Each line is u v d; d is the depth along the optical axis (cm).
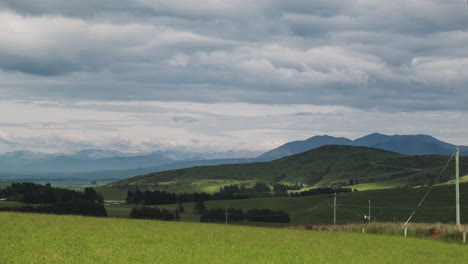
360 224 7150
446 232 5584
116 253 3331
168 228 5534
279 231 6047
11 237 3872
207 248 3888
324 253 3991
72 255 3150
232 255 3584
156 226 5728
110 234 4478
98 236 4259
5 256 2969
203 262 3175
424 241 5203
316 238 5250
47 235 4106
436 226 6003
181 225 6191
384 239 5328
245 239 4772
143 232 4844
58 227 4828
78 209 15088
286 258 3600
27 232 4266
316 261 3534
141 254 3353
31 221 5372
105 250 3422
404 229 6141
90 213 15188
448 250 4447
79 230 4694
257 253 3775
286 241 4756
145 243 3991
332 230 6969
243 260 3369
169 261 3141
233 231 5666
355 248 4422
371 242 4991
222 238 4731
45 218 5956
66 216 6631
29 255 3031
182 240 4347
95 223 5616
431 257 3975
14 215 6216
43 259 2931
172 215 16925
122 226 5416
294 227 7469
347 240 5144
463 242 5181
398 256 3975
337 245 4622
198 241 4347
